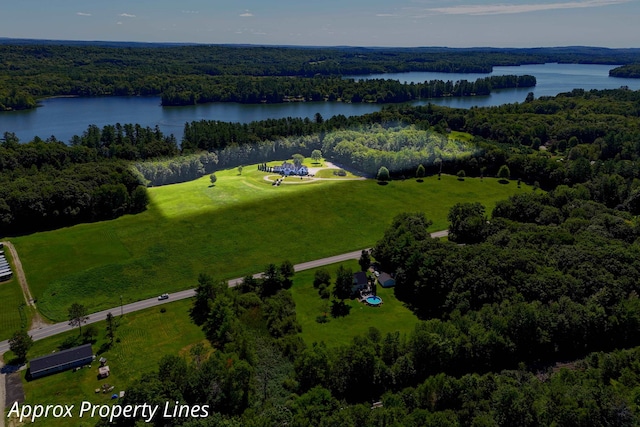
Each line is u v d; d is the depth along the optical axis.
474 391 73.31
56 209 148.50
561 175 193.38
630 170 191.75
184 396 72.44
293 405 71.00
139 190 160.88
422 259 112.06
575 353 89.94
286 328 96.94
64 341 92.56
